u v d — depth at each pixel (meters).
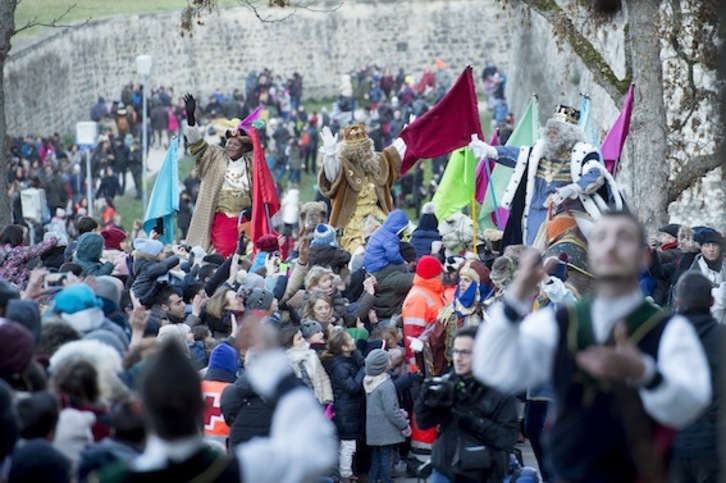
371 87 107.00
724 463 13.14
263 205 32.16
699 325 14.91
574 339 10.66
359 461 22.14
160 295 22.77
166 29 109.25
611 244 10.59
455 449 16.42
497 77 103.69
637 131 34.78
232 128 33.00
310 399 10.58
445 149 30.95
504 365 10.70
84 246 22.89
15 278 23.56
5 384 11.95
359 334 22.91
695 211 48.62
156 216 34.03
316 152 90.94
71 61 99.69
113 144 84.06
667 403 10.16
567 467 10.71
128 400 12.95
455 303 22.12
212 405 19.23
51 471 11.63
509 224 27.55
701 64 36.78
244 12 112.56
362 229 30.59
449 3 116.31
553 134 26.98
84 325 16.52
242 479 10.23
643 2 34.66
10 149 81.75
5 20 35.69
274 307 22.27
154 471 10.25
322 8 114.31
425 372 22.45
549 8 36.94
